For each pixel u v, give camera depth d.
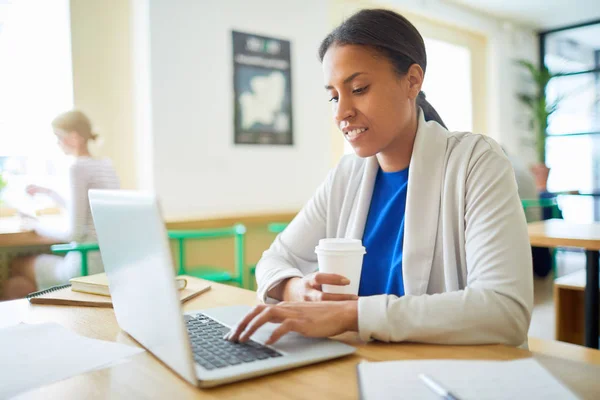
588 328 2.13
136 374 0.67
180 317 0.60
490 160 1.00
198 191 3.51
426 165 1.08
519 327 0.81
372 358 0.72
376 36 0.98
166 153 3.36
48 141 3.13
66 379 0.66
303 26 4.06
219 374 0.63
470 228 0.96
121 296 0.81
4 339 0.83
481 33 6.22
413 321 0.78
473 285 0.86
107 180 2.66
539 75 6.55
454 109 6.12
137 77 3.40
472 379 0.58
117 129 3.44
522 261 0.86
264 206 3.87
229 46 3.63
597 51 6.54
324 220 1.33
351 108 1.02
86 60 3.29
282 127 3.95
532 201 4.01
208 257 3.47
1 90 2.96
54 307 1.08
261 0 3.79
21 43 3.02
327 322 0.78
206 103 3.53
